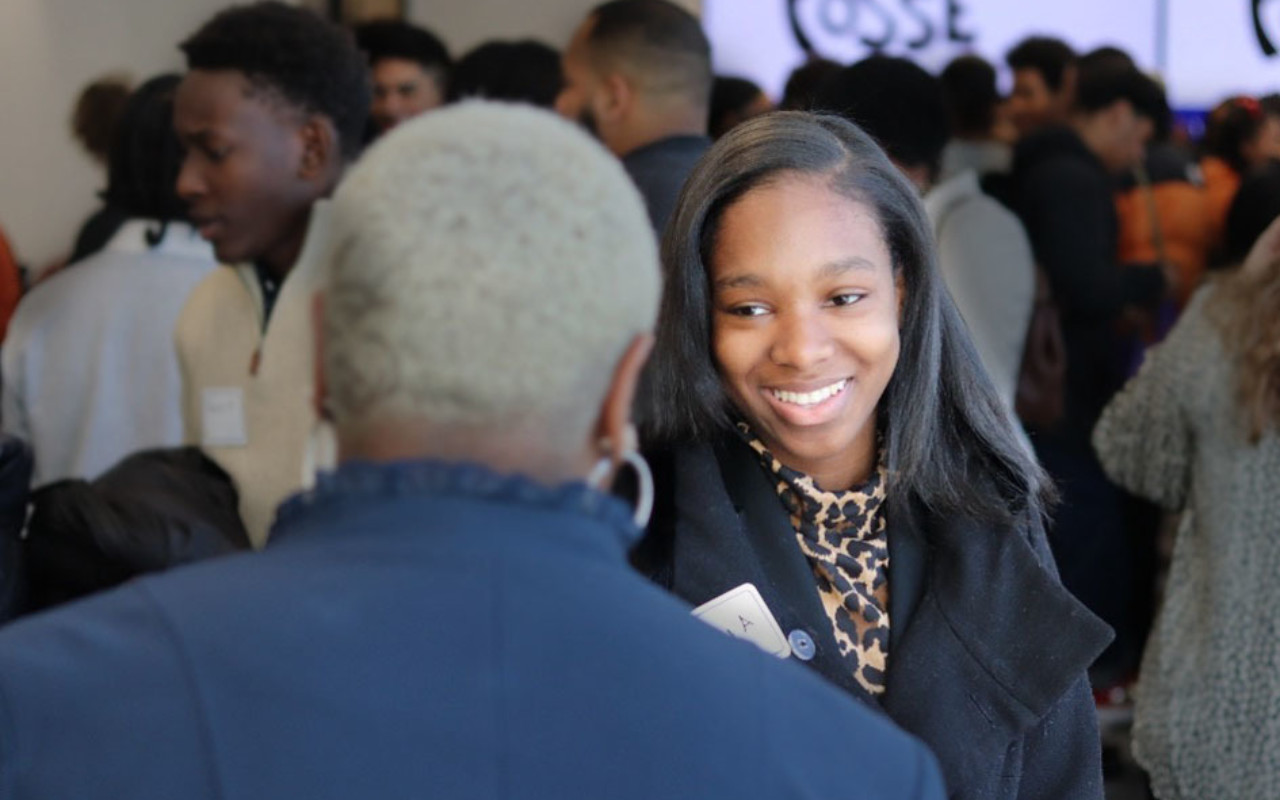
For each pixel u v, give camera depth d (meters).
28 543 2.59
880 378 1.97
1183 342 3.23
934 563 2.05
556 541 1.19
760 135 1.98
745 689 1.19
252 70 3.04
